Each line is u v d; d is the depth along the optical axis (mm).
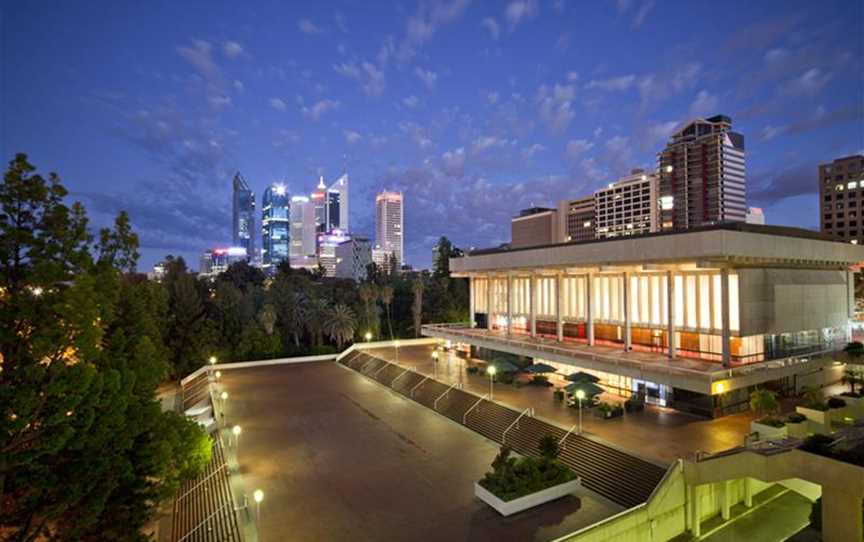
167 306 64062
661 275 43625
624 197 178625
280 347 72562
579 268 45781
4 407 14539
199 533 25125
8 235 15844
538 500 25625
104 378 17000
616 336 47844
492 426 37156
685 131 165750
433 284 100562
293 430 38469
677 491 25859
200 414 41875
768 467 24953
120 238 20094
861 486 22406
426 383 49438
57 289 16547
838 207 123750
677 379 33562
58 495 16562
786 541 25938
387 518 24641
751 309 37938
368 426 39375
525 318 58250
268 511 25453
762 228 38750
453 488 27844
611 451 29328
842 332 48062
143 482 21062
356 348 71188
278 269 117625
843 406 31625
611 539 22859
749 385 34188
